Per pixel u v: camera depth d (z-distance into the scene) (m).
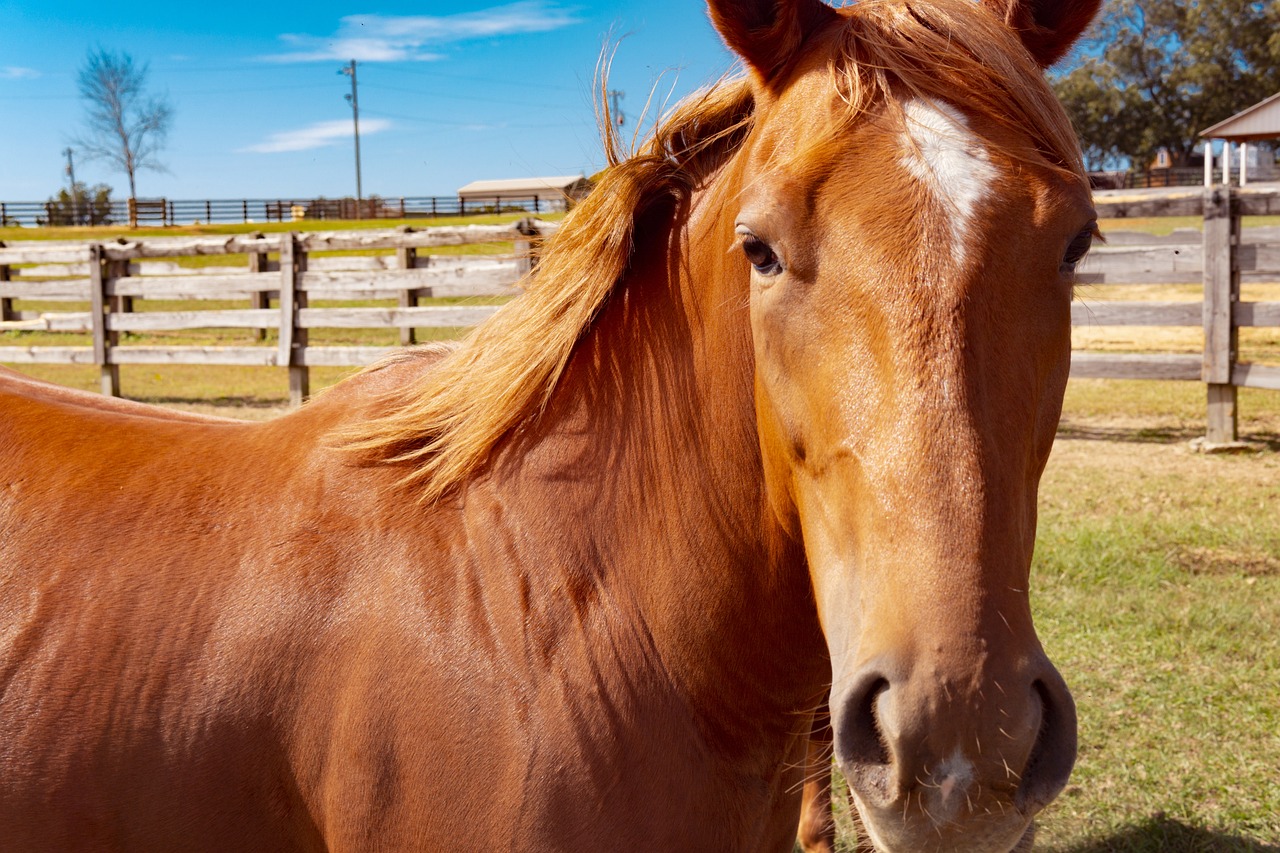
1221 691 3.25
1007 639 1.04
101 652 1.57
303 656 1.50
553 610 1.46
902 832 1.07
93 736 1.53
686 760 1.46
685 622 1.47
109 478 1.75
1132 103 39.41
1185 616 3.79
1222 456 6.48
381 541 1.55
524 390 1.58
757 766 1.53
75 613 1.60
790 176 1.21
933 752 1.02
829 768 1.83
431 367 1.78
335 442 1.69
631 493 1.51
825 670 1.56
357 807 1.44
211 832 1.54
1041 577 4.28
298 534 1.59
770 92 1.40
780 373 1.25
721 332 1.46
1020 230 1.15
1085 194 1.22
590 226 1.59
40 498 1.74
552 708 1.40
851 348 1.15
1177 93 39.38
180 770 1.51
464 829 1.39
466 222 22.27
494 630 1.45
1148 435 7.21
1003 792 1.04
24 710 1.56
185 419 2.03
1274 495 5.48
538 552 1.50
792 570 1.45
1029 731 1.02
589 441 1.55
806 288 1.20
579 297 1.58
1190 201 6.71
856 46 1.28
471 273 8.73
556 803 1.37
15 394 2.01
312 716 1.48
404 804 1.43
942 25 1.26
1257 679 3.34
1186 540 4.71
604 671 1.43
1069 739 1.08
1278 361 9.80
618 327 1.59
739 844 1.50
